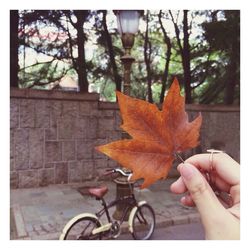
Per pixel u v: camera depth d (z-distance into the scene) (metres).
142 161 0.67
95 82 8.39
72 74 7.99
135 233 4.21
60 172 7.22
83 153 7.45
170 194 6.61
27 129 6.85
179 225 5.02
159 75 9.10
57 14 7.11
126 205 4.22
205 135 9.03
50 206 5.54
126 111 0.68
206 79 9.61
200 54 9.01
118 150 0.66
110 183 7.49
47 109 7.05
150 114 0.69
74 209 5.40
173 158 0.68
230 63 9.27
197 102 9.84
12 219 4.86
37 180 6.95
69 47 7.56
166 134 0.68
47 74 7.66
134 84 8.95
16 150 6.75
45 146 7.05
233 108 9.45
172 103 0.70
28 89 6.77
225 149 9.35
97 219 3.77
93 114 7.54
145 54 8.59
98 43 8.02
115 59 8.32
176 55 9.27
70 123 7.31
